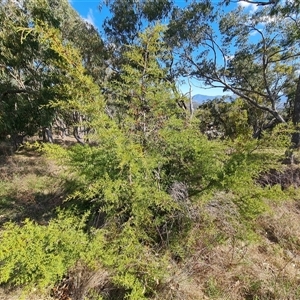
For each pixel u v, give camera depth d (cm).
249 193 233
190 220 226
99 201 226
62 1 698
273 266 240
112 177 214
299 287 206
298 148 536
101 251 176
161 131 231
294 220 313
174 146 240
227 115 1071
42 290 169
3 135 822
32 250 154
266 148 241
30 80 607
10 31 484
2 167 599
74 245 165
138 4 782
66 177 327
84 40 739
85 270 190
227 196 238
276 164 260
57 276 177
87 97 213
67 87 213
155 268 187
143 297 169
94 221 234
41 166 616
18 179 495
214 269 216
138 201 208
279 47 776
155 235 233
